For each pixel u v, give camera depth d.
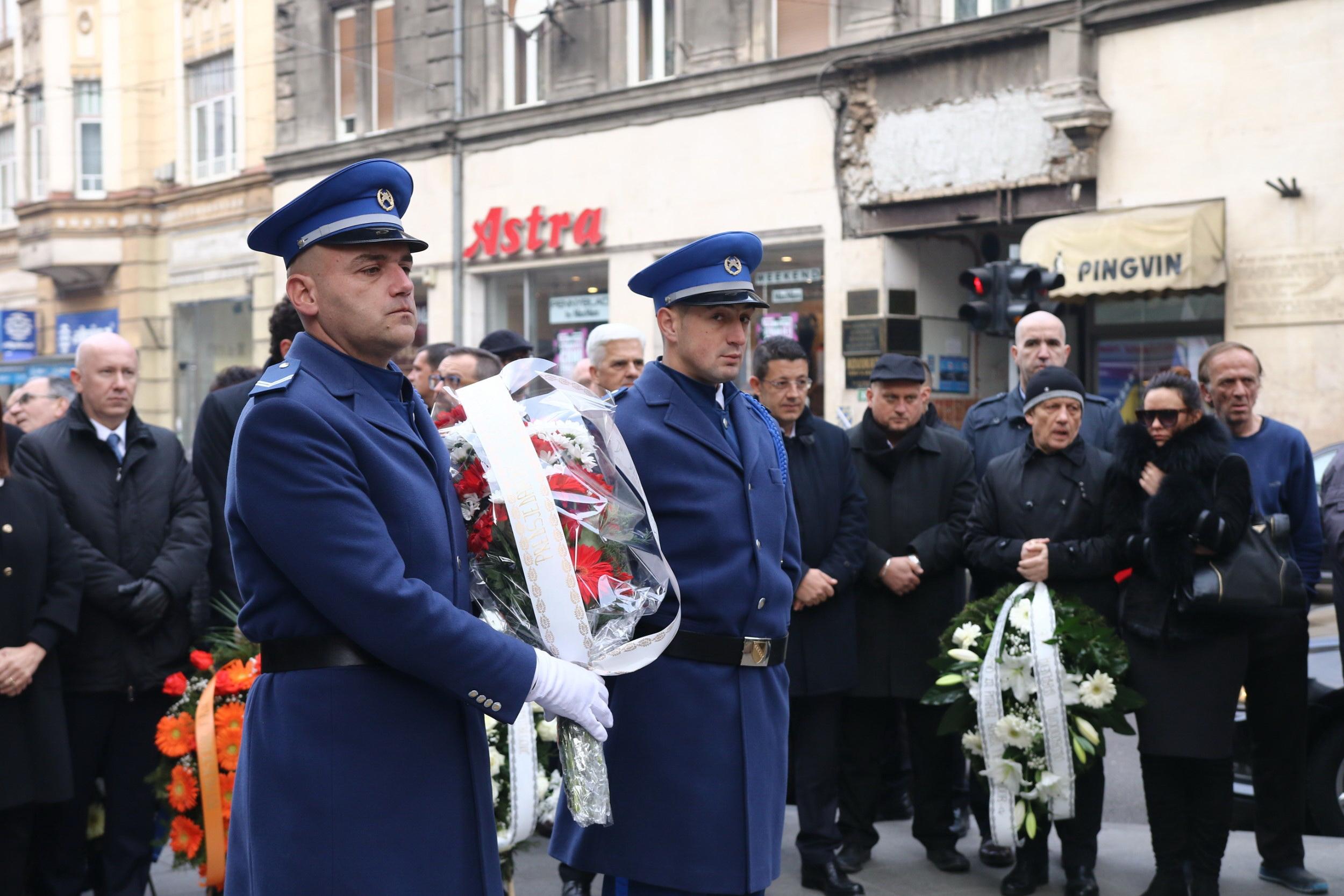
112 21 23.33
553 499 2.81
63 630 4.37
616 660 2.95
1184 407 4.59
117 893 4.59
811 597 4.90
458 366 5.76
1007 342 14.88
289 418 2.51
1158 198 12.07
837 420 14.49
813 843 4.95
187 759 4.28
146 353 23.19
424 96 18.56
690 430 3.56
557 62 17.03
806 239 14.69
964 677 4.82
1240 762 5.74
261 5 20.94
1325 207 11.14
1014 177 12.93
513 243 17.42
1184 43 11.85
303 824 2.53
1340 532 4.82
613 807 3.41
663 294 3.60
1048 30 12.52
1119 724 4.66
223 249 21.81
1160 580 4.49
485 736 2.78
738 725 3.44
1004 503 4.99
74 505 4.59
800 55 14.45
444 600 2.56
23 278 25.95
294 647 2.60
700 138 15.54
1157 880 4.71
